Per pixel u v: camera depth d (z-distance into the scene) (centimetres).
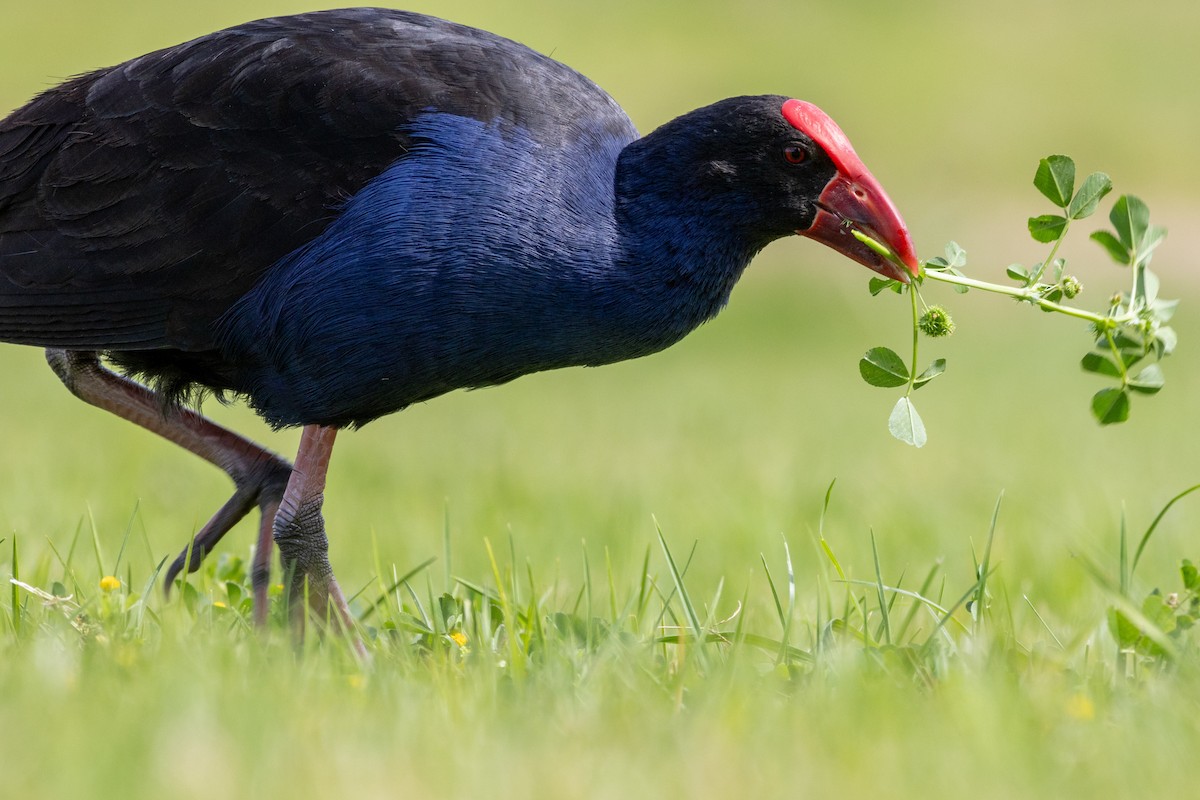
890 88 4138
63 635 771
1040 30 4619
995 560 1159
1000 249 3161
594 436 1883
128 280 887
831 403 2142
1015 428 1892
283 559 915
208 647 748
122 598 864
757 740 636
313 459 920
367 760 597
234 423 1889
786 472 1534
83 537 1140
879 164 3644
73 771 575
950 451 1717
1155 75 4200
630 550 1147
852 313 2861
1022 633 913
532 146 863
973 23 4697
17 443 1705
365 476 1551
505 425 1989
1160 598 800
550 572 1130
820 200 896
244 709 641
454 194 848
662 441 1828
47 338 895
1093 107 3969
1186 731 654
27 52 4284
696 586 1091
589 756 615
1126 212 845
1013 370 2389
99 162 890
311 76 880
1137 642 787
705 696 700
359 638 827
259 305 877
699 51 4438
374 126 867
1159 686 720
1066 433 1855
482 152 854
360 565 1165
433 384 889
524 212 850
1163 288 2953
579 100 902
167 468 1559
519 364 890
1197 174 3575
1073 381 2291
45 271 891
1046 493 1424
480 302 855
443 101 867
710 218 891
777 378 2405
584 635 830
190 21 4591
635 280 879
